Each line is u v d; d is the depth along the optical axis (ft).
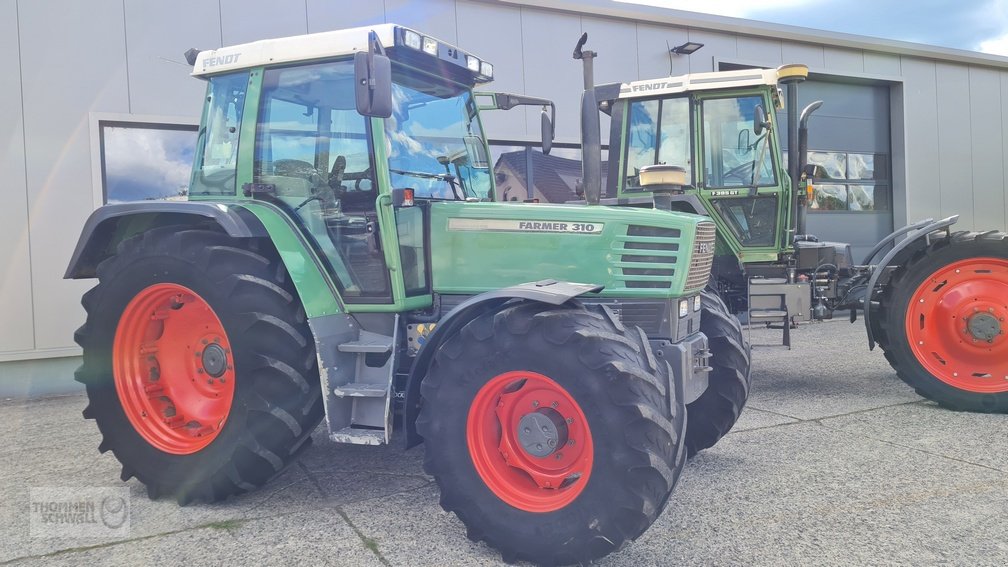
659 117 19.85
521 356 8.48
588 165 11.39
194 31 21.81
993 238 14.83
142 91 21.20
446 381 8.90
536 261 10.44
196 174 12.31
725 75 18.95
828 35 35.29
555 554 8.20
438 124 11.90
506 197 26.96
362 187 10.63
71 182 20.39
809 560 8.23
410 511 10.25
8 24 19.53
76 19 20.31
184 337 11.60
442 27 25.58
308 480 11.74
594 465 8.04
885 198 39.88
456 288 10.88
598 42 29.07
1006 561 8.07
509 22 26.96
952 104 40.47
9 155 19.66
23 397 20.12
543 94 27.78
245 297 10.27
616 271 10.10
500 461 8.88
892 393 17.39
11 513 10.45
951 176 40.63
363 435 9.87
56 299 20.31
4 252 19.69
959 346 15.30
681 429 8.52
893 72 38.27
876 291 16.79
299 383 10.26
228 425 10.36
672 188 14.12
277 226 10.77
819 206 37.88
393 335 10.47
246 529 9.64
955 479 10.91
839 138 38.29
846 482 10.91
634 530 7.95
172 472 10.71
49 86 20.02
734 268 19.40
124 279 11.21
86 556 8.86
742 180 19.07
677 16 30.58
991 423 14.25
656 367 8.53
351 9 23.95
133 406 11.27
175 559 8.70
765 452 12.65
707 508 9.96
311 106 11.09
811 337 28.04
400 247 10.57
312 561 8.55
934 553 8.33
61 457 13.64
